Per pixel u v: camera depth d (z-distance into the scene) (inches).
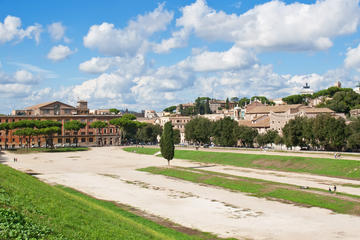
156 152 6899.6
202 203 2447.1
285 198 2568.9
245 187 2982.3
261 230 1814.7
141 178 3695.9
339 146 5132.9
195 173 3784.5
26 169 4512.8
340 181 3316.9
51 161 5679.1
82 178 3688.5
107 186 3152.1
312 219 2015.3
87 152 7470.5
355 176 3491.6
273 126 7037.4
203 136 7224.4
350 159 3954.2
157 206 2349.9
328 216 2074.3
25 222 1075.3
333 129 4948.3
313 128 5103.3
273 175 3789.4
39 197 1491.1
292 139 5359.3
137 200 2539.4
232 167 4635.8
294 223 1937.7
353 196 2532.0
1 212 1072.2
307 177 3609.7
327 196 2481.5
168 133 4552.2
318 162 4082.2
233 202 2475.4
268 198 2598.4
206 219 2032.5
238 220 2009.1
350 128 5064.0
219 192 2851.9
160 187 3107.8
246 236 1716.3
